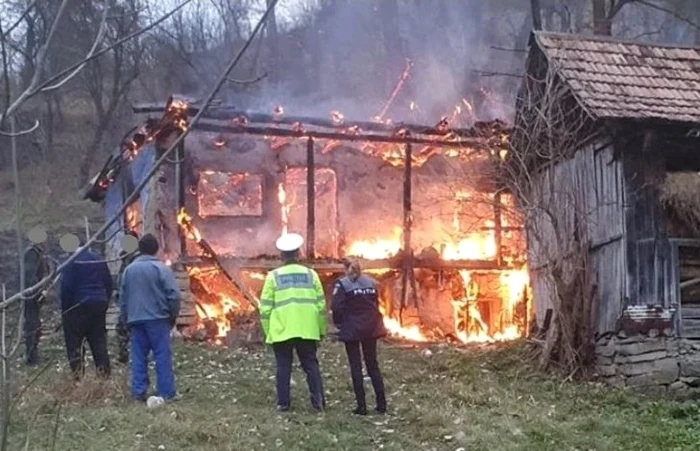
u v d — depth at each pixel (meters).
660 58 12.98
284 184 15.85
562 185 12.58
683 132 11.77
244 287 14.26
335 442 8.15
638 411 9.92
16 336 2.84
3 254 17.72
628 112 11.53
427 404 9.67
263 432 8.32
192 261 14.02
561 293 11.96
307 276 9.30
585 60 12.58
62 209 22.23
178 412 8.76
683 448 8.30
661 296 11.39
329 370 11.54
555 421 9.23
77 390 9.09
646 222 11.48
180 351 12.49
